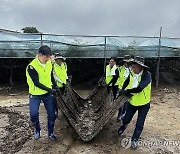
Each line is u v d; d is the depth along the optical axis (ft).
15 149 18.74
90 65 43.06
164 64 49.57
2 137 20.52
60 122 24.11
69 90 25.21
